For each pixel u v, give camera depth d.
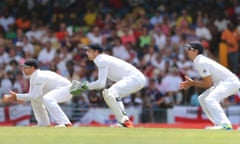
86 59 77.19
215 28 87.56
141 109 71.00
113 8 92.88
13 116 69.94
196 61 43.81
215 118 42.56
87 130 36.97
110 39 82.50
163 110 71.12
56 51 80.31
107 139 29.44
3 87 74.00
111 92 44.22
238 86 43.56
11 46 81.81
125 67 45.34
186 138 30.41
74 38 82.38
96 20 88.81
